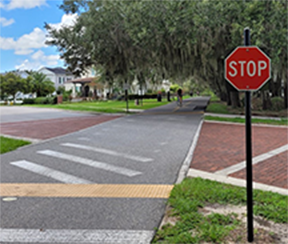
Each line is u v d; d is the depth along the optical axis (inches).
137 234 154.0
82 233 156.9
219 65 832.9
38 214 182.1
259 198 189.9
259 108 957.8
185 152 352.5
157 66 975.0
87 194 216.7
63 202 201.5
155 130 539.2
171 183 239.0
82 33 914.7
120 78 1013.8
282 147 366.9
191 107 1185.4
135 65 954.7
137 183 240.5
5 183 245.8
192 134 482.9
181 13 719.1
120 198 207.0
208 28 707.4
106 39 864.9
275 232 149.6
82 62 984.3
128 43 878.4
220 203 189.2
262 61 138.8
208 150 359.3
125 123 661.3
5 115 1001.5
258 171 265.0
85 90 2436.0
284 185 225.9
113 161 316.2
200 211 177.8
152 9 751.1
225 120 657.6
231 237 144.9
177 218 169.6
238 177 249.1
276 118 699.4
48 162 315.9
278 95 1003.9
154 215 177.0
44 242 149.1
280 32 617.3
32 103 2057.1
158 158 326.0
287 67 733.9
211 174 258.2
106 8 823.1
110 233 156.1
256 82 139.7
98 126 618.5
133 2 803.4
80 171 279.6
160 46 808.9
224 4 676.1
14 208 192.1
